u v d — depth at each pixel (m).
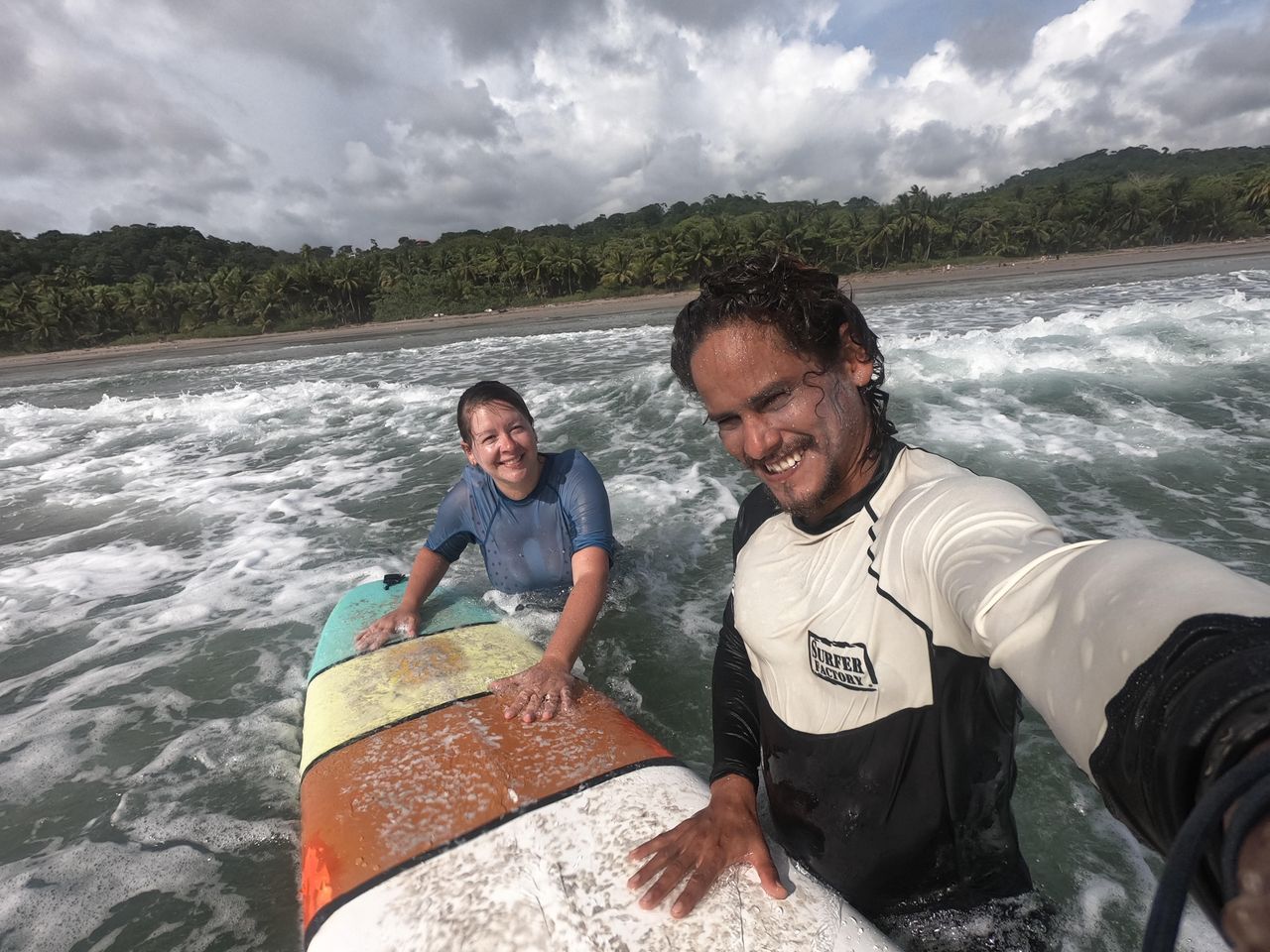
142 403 13.09
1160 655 0.58
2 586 4.71
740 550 1.47
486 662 2.61
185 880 2.17
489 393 3.16
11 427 12.00
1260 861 0.41
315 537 5.17
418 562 3.33
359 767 1.98
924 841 1.23
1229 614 0.58
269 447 8.56
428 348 22.47
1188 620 0.59
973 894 1.32
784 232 66.50
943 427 6.25
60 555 5.26
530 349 18.03
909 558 1.07
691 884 1.27
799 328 1.07
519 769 1.85
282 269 69.44
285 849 2.28
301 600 4.12
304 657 3.47
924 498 1.08
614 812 1.62
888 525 1.12
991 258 69.62
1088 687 0.66
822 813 1.29
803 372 1.09
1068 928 1.71
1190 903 1.71
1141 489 4.54
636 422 7.68
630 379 9.91
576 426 7.72
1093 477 4.82
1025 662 0.77
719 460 6.07
